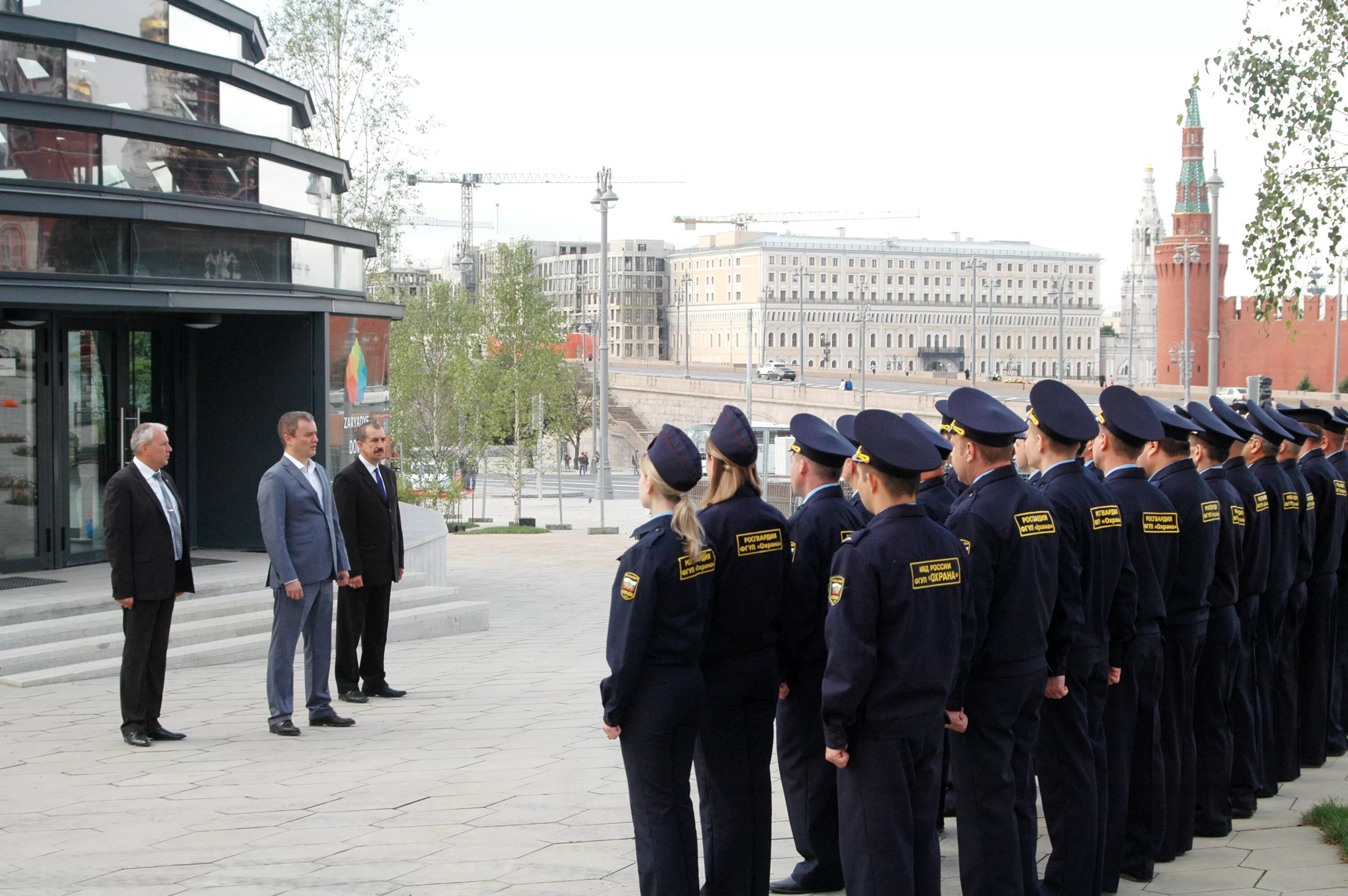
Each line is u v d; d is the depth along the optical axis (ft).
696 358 651.25
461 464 141.28
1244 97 31.55
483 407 135.54
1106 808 20.02
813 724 20.02
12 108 40.73
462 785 25.26
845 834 17.04
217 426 50.83
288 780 25.66
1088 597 19.67
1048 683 19.04
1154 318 597.11
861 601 16.56
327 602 31.32
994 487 18.65
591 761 27.40
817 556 19.86
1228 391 236.02
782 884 20.06
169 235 44.45
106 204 42.06
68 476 46.09
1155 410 22.66
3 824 22.56
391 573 35.12
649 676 17.56
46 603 38.91
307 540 30.68
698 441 240.73
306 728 30.96
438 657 43.65
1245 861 21.95
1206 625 22.61
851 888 16.94
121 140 43.62
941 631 16.85
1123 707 20.68
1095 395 239.09
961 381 342.64
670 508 17.70
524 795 24.49
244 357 50.37
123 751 28.27
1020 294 608.60
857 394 246.06
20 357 44.19
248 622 42.01
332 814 23.18
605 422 125.90
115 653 38.22
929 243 603.26
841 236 636.48
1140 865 20.89
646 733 17.49
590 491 206.90
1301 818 24.77
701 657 18.40
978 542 18.26
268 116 50.85
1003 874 18.13
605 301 131.44
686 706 17.53
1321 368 311.68
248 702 34.30
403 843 21.43
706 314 638.94
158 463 29.17
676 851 17.42
